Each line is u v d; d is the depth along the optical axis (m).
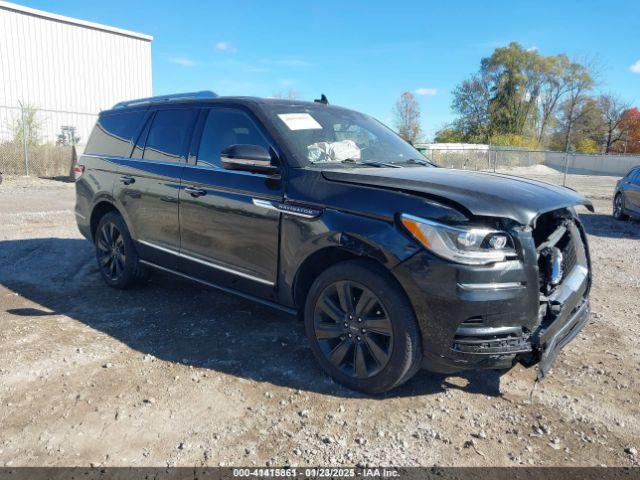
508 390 3.34
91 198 5.24
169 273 4.52
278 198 3.48
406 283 2.88
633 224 11.19
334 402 3.14
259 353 3.79
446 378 3.47
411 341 2.96
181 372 3.48
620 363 3.77
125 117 5.13
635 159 40.84
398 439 2.79
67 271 5.88
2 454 2.58
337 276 3.20
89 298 4.95
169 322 4.36
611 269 6.69
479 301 2.77
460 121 60.88
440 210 2.84
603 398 3.27
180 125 4.45
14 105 27.44
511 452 2.71
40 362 3.56
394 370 3.03
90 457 2.58
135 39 32.66
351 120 4.40
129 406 3.04
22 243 7.21
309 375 3.46
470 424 2.95
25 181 15.50
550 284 3.15
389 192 3.05
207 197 3.96
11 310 4.58
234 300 4.93
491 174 3.73
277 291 3.58
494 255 2.79
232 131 4.00
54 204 11.09
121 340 3.98
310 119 4.02
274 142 3.67
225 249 3.88
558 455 2.69
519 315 2.86
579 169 44.38
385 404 3.13
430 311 2.85
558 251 3.21
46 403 3.05
